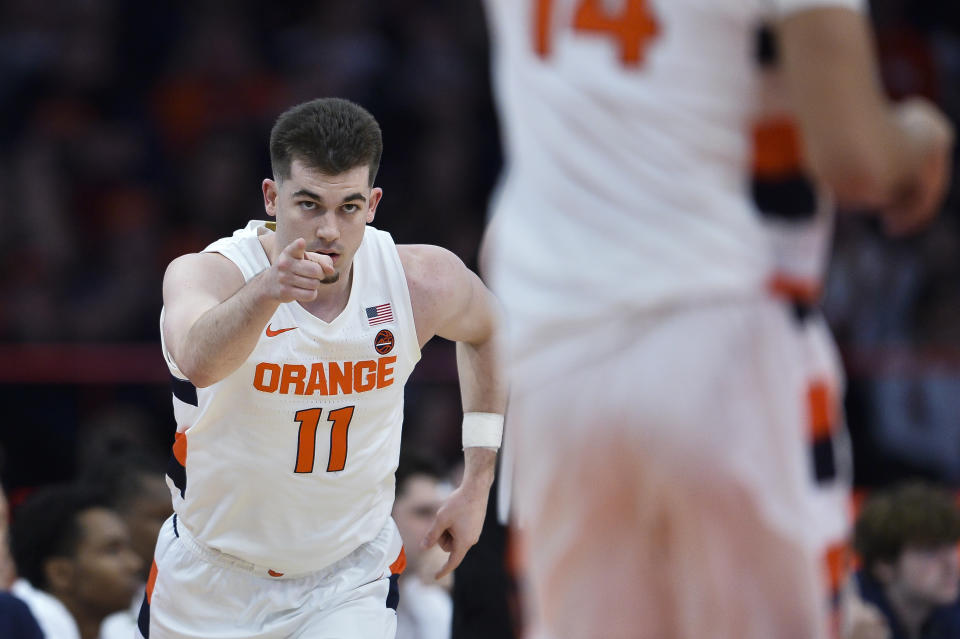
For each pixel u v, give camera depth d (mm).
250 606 10633
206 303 9320
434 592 16984
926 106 9312
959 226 34875
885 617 16453
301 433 9953
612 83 8984
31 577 15312
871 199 8625
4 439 26547
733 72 8797
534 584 9477
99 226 35406
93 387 27203
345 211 9109
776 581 8758
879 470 27797
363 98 37750
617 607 9094
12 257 34094
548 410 9141
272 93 37688
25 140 36250
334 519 10500
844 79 8359
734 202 8836
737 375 8703
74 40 37688
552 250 9164
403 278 10125
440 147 37469
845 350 28969
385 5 39375
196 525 10508
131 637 15453
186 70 38062
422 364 28141
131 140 36781
